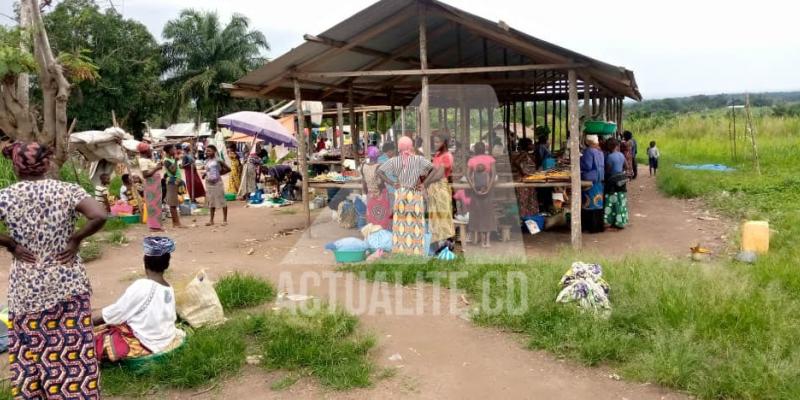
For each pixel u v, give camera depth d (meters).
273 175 16.58
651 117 44.72
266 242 10.52
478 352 5.20
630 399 4.31
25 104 11.12
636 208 13.21
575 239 9.05
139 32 36.38
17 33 10.30
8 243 3.72
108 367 4.82
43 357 3.82
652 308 5.54
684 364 4.50
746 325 5.08
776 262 7.17
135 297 4.83
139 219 13.12
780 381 4.19
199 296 5.59
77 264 3.92
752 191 13.85
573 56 8.62
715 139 29.52
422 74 9.23
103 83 33.53
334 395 4.48
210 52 42.16
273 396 4.49
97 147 17.09
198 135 38.59
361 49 10.55
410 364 4.98
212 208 12.53
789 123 29.23
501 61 13.23
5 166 12.86
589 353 4.89
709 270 6.64
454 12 8.83
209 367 4.79
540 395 4.41
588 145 10.41
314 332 5.34
